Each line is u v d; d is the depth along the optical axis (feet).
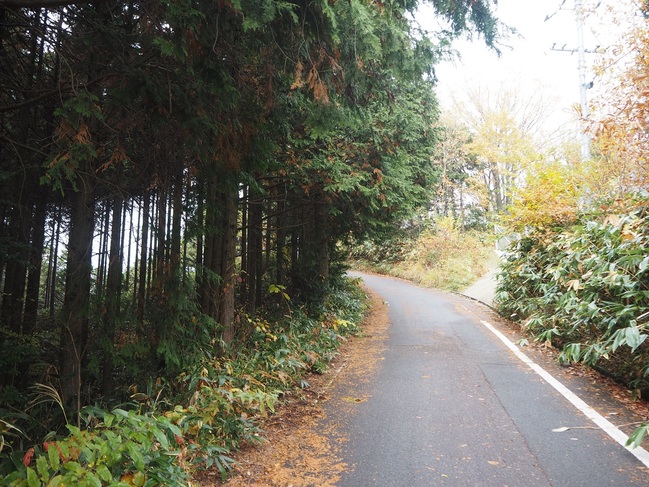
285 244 42.11
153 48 13.35
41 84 15.69
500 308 41.04
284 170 26.84
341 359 26.89
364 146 29.48
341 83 17.12
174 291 17.04
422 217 99.91
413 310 48.93
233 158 16.33
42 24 13.70
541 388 19.35
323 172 28.22
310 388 20.79
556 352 26.18
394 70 19.24
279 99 19.24
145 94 13.41
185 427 13.30
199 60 13.47
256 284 38.78
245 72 16.62
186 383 17.44
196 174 17.08
